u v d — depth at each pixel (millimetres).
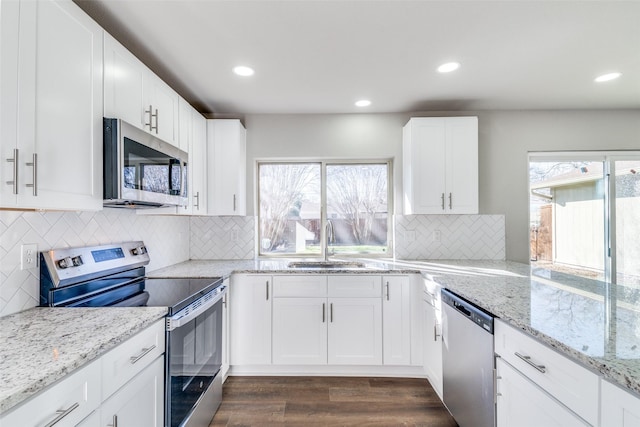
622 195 2863
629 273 2844
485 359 1396
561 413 958
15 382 713
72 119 1174
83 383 884
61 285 1383
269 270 2363
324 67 2023
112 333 1031
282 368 2430
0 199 906
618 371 756
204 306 1666
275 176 3098
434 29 1618
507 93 2479
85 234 1638
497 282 1865
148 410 1220
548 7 1453
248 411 1963
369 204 3066
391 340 2361
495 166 2891
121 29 1600
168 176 1764
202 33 1640
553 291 1626
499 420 1310
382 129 2928
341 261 2852
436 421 1870
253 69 2049
